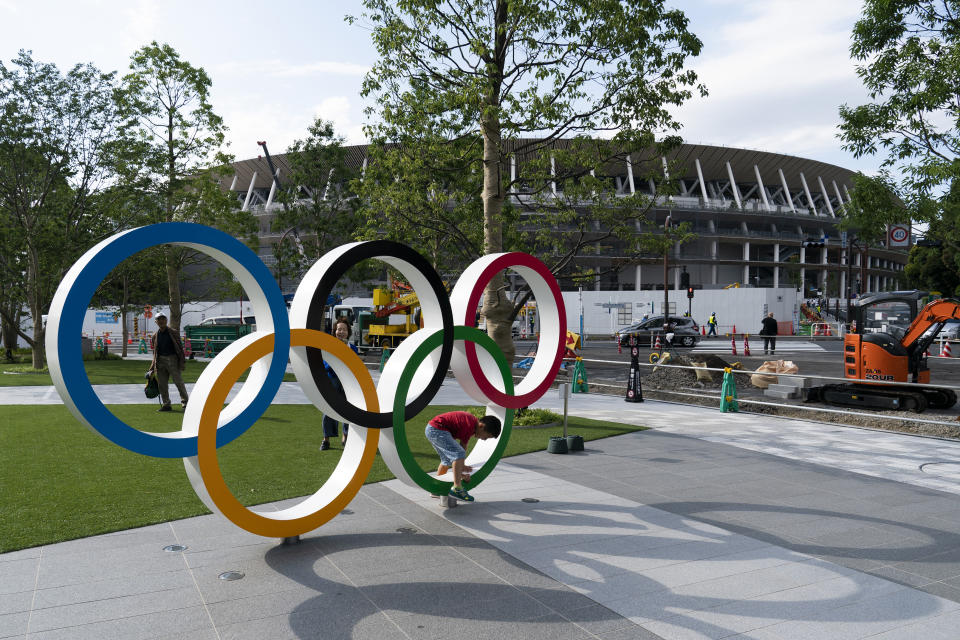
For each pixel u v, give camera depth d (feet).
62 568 15.14
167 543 16.98
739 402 45.52
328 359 19.13
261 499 20.97
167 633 12.07
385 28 36.47
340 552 16.60
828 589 14.53
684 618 13.01
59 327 13.01
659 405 46.62
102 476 23.54
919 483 24.30
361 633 12.19
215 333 97.60
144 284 107.34
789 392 49.03
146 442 14.30
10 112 67.36
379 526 18.80
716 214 223.92
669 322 114.32
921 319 44.39
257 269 16.40
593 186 39.34
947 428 36.83
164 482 22.81
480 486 23.53
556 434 33.91
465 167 42.32
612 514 20.11
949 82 34.65
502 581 14.79
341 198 104.73
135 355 101.81
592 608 13.42
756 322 153.89
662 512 20.34
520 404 23.56
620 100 36.47
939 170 33.96
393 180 42.34
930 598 14.10
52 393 49.21
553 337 25.49
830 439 33.32
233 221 83.61
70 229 72.08
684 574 15.31
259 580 14.69
